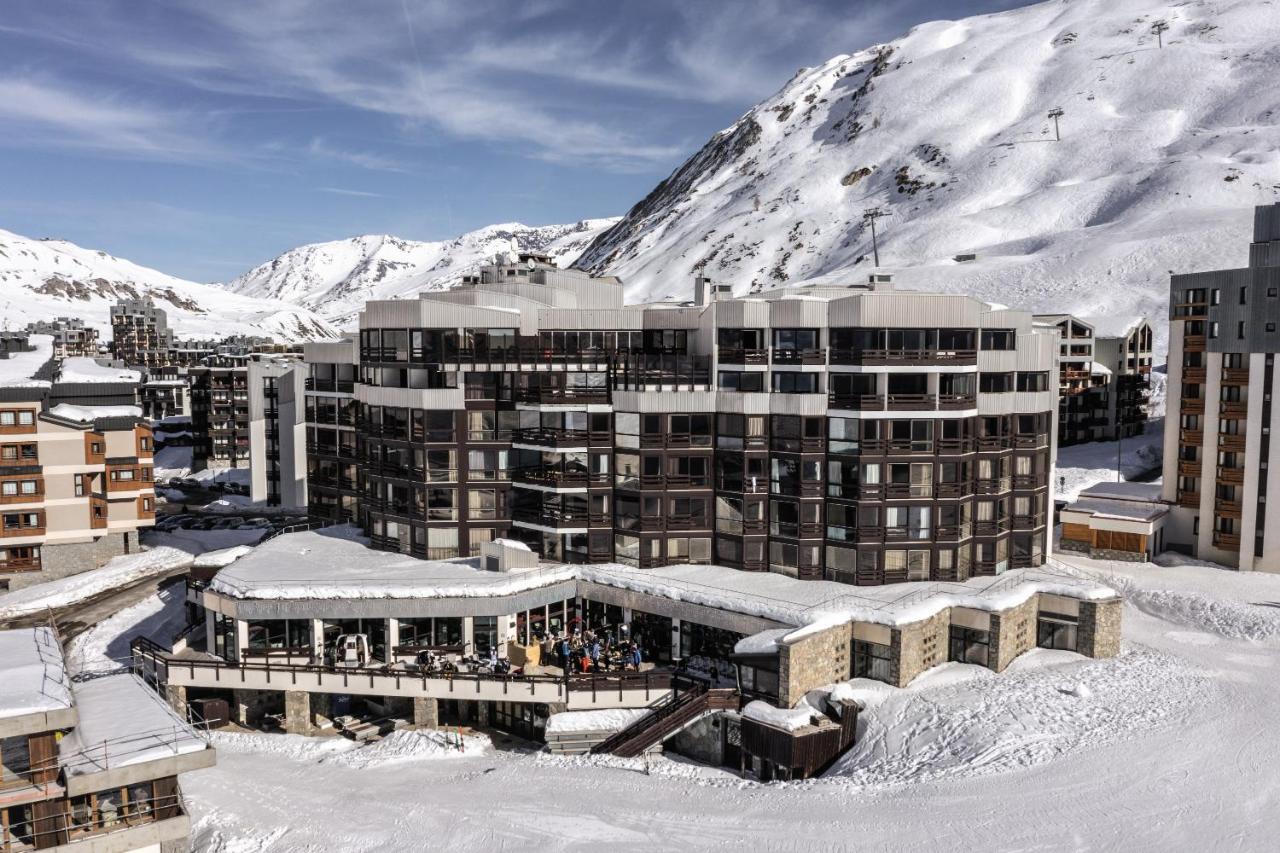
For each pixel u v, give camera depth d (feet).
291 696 174.60
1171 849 112.98
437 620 188.96
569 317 212.84
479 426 211.20
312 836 128.57
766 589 188.03
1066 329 404.98
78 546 279.28
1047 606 188.34
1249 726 146.82
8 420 267.59
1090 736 144.15
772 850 118.93
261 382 399.65
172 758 109.81
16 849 104.68
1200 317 249.34
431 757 160.35
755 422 198.49
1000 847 115.55
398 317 213.46
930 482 191.21
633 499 205.26
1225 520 244.01
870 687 168.66
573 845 122.52
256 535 323.37
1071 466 361.51
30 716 102.99
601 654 185.88
